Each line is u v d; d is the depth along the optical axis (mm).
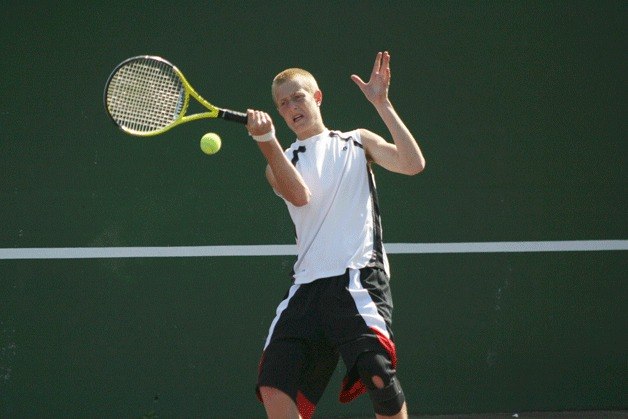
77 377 22156
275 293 22500
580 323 22906
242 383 22406
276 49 22516
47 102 22172
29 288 22109
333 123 22531
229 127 22516
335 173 15234
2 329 22062
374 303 14695
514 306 22812
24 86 22125
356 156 15500
